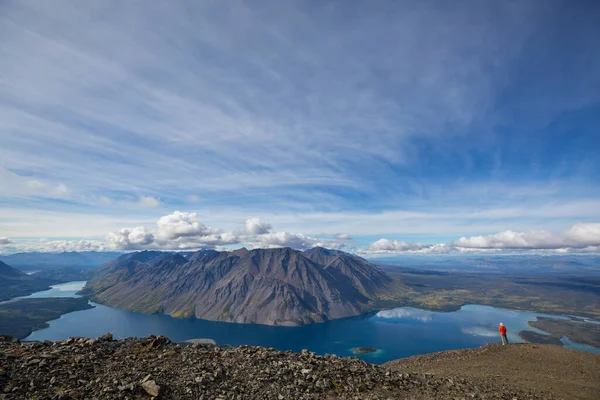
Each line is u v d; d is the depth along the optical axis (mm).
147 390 15195
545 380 30234
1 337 21234
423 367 40031
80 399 13828
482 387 24375
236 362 21438
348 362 24922
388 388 20781
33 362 16719
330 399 17797
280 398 16922
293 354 24984
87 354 19297
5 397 13266
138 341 23375
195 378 17516
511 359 40344
